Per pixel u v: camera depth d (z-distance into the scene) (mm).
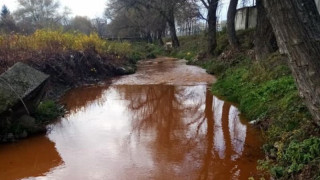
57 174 4602
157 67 17203
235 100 8734
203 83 11711
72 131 6477
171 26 30969
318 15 3828
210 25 17531
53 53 11234
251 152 5258
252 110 7152
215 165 4801
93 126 6805
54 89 10055
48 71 10430
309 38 3689
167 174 4535
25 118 6254
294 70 3930
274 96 6957
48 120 7129
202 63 17031
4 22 25812
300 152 4141
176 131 6430
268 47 10055
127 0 32438
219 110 7949
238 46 14414
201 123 6941
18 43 10727
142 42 37219
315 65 3707
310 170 3779
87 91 10633
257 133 6090
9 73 6293
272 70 8500
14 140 5914
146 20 39281
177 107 8414
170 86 11344
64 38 13055
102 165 4859
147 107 8477
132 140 5922
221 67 13453
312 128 4594
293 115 5430
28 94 6211
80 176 4527
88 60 13086
